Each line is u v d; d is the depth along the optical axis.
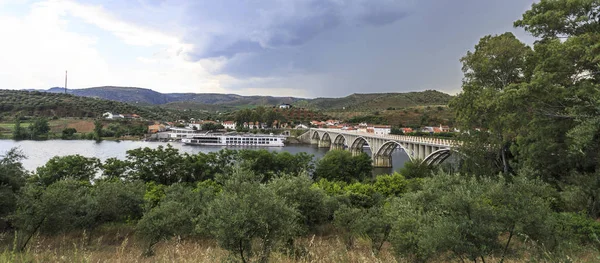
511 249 9.71
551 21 20.77
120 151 92.69
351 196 29.17
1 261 9.34
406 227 11.40
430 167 50.09
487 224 8.84
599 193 17.27
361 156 60.31
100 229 20.59
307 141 167.75
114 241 18.34
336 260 11.87
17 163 17.09
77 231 18.48
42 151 86.12
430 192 14.16
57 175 38.56
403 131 128.88
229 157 50.53
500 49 30.59
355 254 13.08
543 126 20.39
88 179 41.34
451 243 8.59
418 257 11.21
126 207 19.56
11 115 153.62
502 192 9.44
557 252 9.16
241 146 136.25
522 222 8.91
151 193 29.25
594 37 16.88
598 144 17.48
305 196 17.08
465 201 9.01
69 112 170.00
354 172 57.97
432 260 10.82
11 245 13.88
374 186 36.22
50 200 14.68
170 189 24.67
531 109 21.28
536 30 22.55
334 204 20.91
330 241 17.09
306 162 58.03
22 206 15.02
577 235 12.84
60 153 83.75
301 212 16.16
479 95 30.50
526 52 28.80
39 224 14.69
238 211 8.81
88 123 153.12
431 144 54.06
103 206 18.48
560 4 20.45
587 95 16.00
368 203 29.25
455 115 36.88
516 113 23.06
